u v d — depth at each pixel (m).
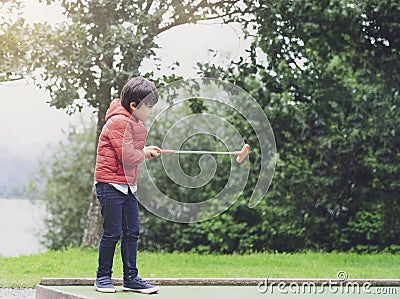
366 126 8.63
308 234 9.09
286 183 8.94
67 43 7.82
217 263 7.83
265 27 8.23
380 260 8.14
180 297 4.14
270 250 9.15
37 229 10.82
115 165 4.14
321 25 8.32
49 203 10.79
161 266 7.36
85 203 10.64
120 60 7.93
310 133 8.77
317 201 8.98
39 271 6.84
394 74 8.48
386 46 8.46
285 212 9.02
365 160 8.84
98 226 8.57
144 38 7.84
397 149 8.73
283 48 8.38
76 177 10.73
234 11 8.33
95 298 3.94
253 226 9.16
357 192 8.95
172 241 9.41
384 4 8.22
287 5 8.16
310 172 8.91
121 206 4.19
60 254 8.15
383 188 8.89
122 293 4.21
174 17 8.26
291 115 8.63
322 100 8.59
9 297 5.39
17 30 7.77
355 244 9.09
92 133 10.82
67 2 8.11
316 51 8.53
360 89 8.54
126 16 8.04
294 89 8.68
